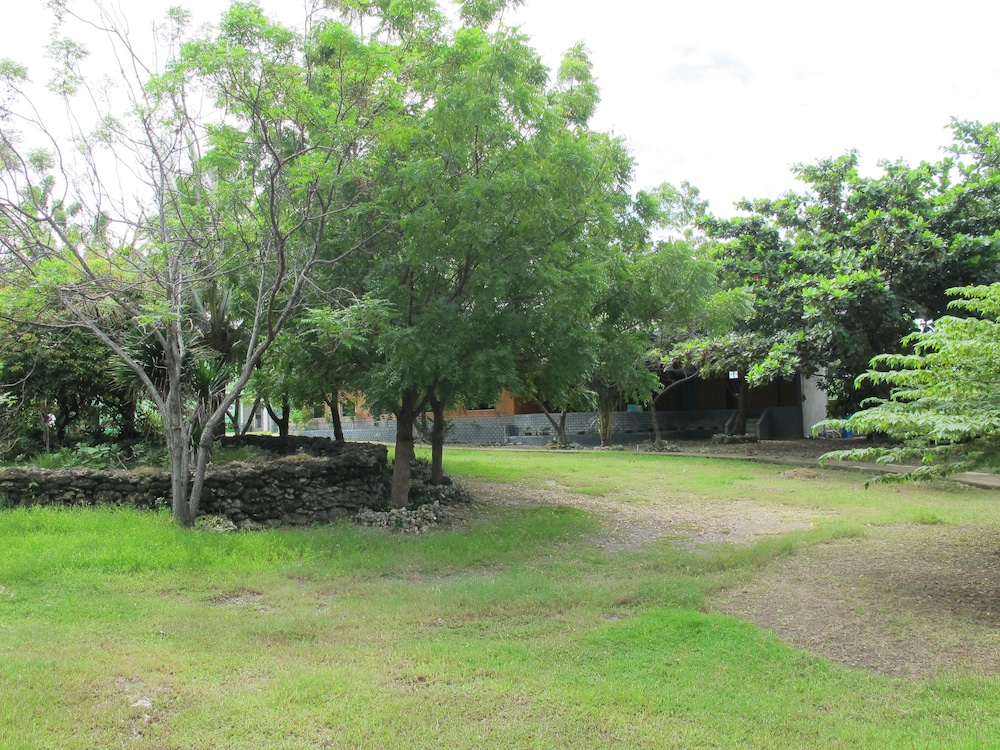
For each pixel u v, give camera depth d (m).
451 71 9.43
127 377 11.06
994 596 6.44
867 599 6.44
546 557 8.45
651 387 11.89
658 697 4.41
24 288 8.25
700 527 10.47
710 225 22.02
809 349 18.17
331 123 8.62
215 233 9.48
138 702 4.23
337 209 9.57
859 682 4.66
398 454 10.73
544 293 9.26
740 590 6.84
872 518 10.48
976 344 6.33
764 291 20.38
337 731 3.96
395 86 8.84
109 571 7.04
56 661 4.77
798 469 16.77
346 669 4.82
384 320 8.81
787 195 22.28
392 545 8.72
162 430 13.19
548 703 4.33
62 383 11.54
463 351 9.41
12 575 6.66
